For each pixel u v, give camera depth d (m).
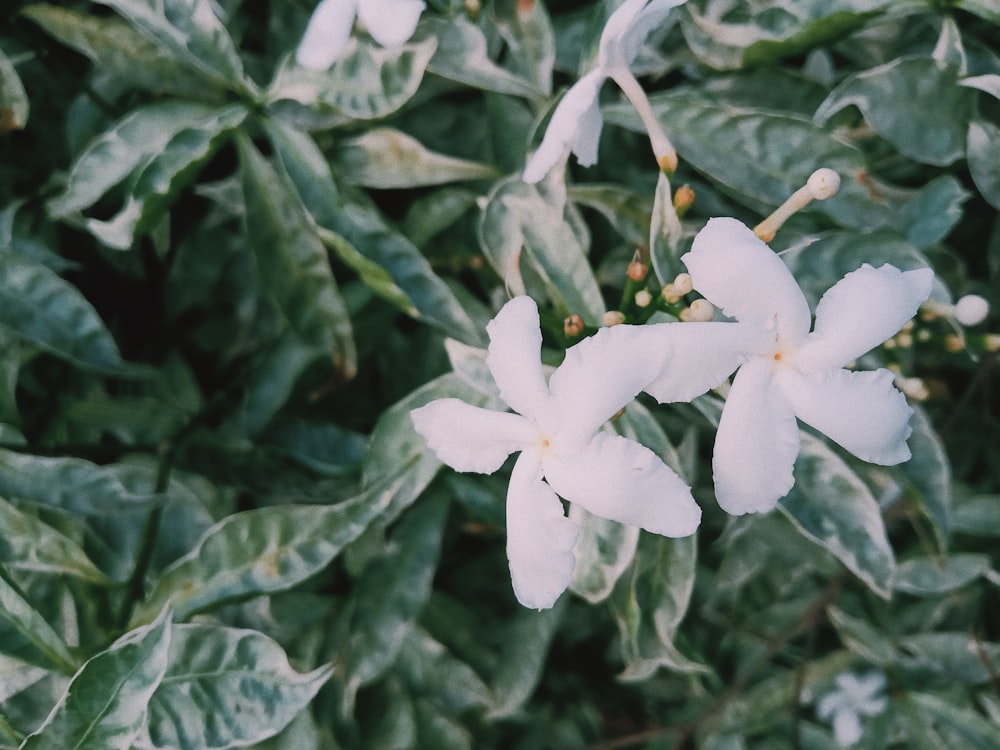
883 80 0.18
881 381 0.16
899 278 0.16
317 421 0.21
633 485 0.15
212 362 0.22
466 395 0.19
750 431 0.15
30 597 0.19
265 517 0.18
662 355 0.15
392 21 0.17
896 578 0.22
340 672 0.21
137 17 0.18
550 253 0.18
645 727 0.25
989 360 0.21
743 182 0.19
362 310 0.21
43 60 0.21
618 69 0.17
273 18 0.21
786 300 0.15
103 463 0.21
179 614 0.18
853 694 0.23
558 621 0.22
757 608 0.24
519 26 0.19
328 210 0.19
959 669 0.22
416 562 0.21
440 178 0.20
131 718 0.15
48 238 0.21
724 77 0.20
